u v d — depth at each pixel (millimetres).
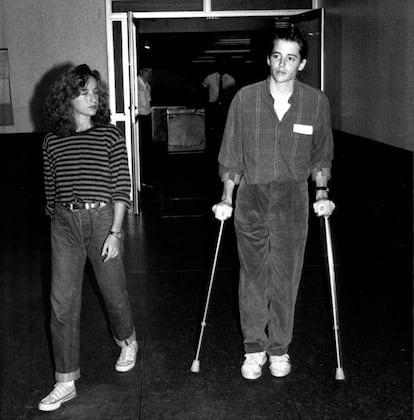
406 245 6176
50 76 9055
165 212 8773
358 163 7449
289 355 4059
